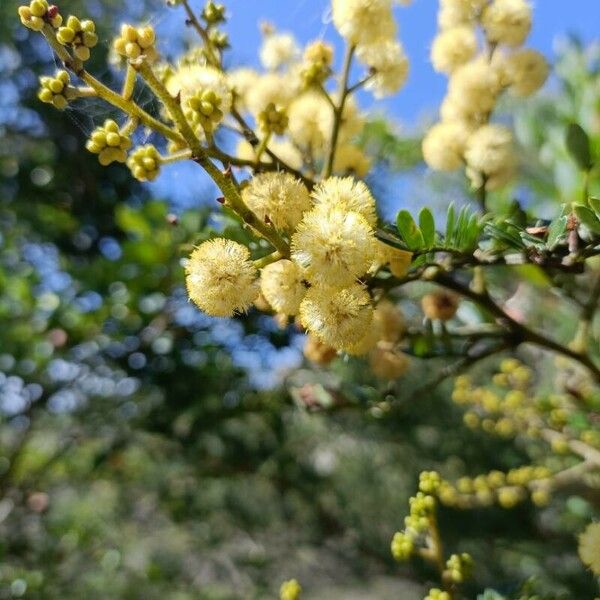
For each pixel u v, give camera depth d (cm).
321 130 10
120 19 31
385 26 9
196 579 37
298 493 35
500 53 10
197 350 24
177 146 8
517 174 11
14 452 31
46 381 26
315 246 7
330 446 36
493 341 13
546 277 12
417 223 9
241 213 7
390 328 11
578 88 18
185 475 31
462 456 35
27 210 34
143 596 33
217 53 11
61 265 26
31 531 31
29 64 37
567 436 17
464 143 10
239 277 7
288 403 24
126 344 24
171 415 25
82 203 36
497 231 8
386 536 38
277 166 10
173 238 22
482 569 35
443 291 12
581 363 12
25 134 37
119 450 30
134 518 36
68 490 35
